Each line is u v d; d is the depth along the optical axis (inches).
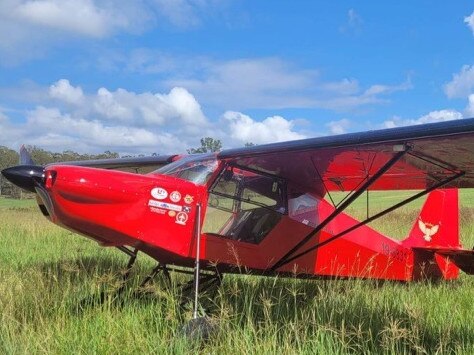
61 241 363.3
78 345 139.6
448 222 283.1
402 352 146.5
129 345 138.9
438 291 211.6
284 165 198.7
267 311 162.9
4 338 139.8
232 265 196.4
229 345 140.2
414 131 150.1
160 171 199.9
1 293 179.3
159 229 179.2
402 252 253.0
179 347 139.7
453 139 149.4
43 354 132.8
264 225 205.6
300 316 176.6
